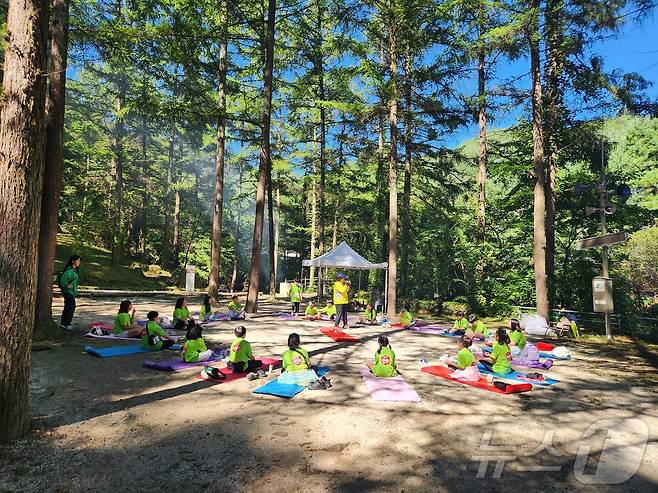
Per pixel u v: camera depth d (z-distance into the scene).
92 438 4.16
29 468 3.49
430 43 17.91
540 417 5.19
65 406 5.04
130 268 28.73
